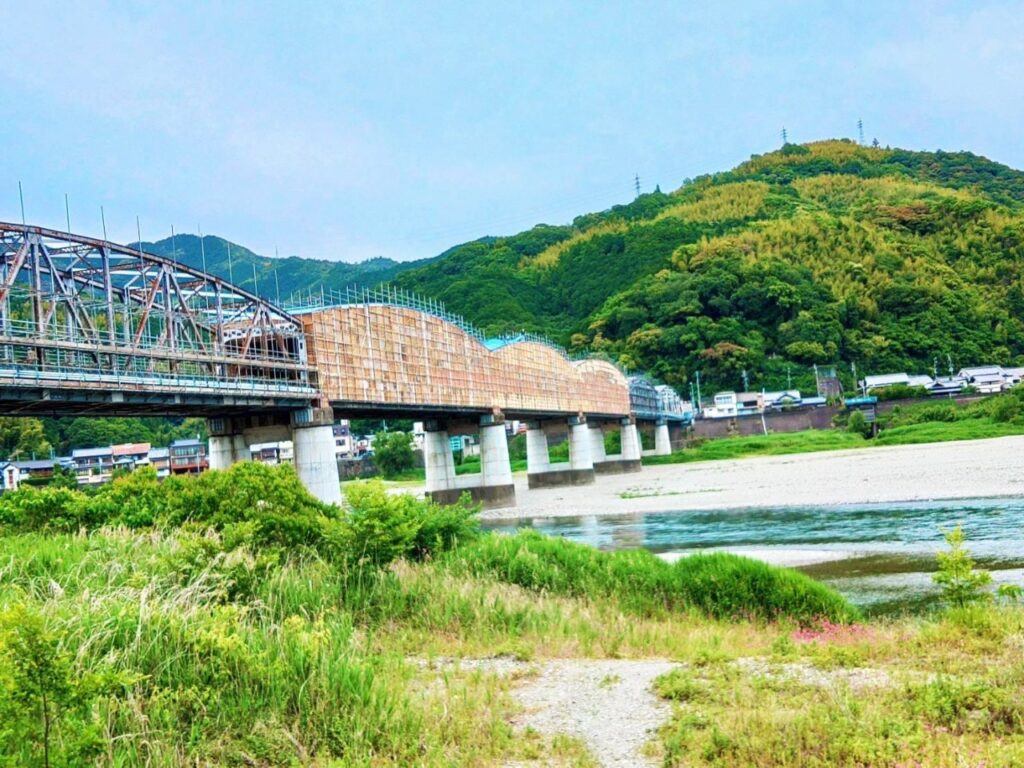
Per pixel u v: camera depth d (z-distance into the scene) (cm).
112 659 1017
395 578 1814
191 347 4394
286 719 1035
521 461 14400
